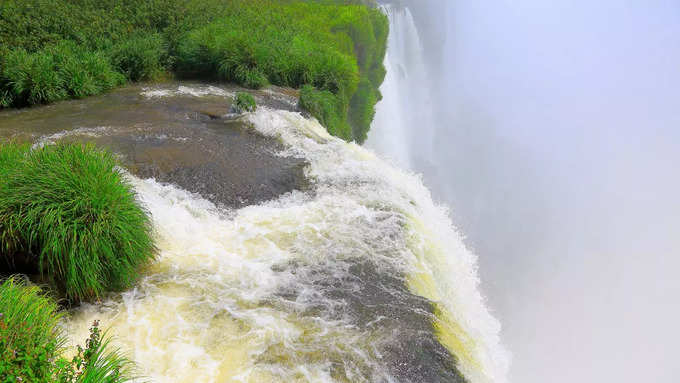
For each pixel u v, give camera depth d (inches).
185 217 326.3
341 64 725.3
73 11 765.3
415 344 236.8
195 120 530.0
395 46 1425.9
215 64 705.6
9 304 183.2
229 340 227.5
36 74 553.9
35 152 277.1
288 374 209.8
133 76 679.1
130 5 835.4
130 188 290.8
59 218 233.5
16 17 680.4
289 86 714.8
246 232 322.7
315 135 523.5
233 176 402.9
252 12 912.9
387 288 279.1
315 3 1130.7
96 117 521.7
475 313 322.0
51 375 167.2
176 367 209.9
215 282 267.4
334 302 260.1
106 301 246.7
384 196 394.3
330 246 312.0
